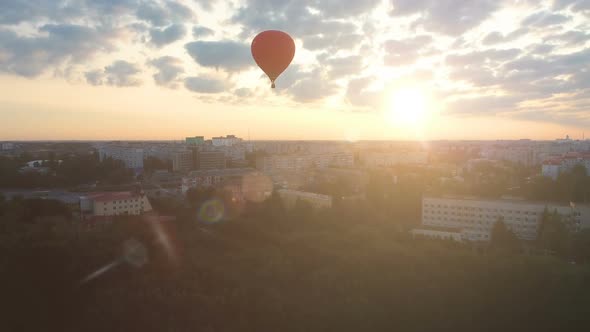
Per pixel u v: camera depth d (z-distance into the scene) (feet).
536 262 196.34
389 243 221.66
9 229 209.46
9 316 144.97
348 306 160.56
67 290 158.10
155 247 194.80
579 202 349.82
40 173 505.25
